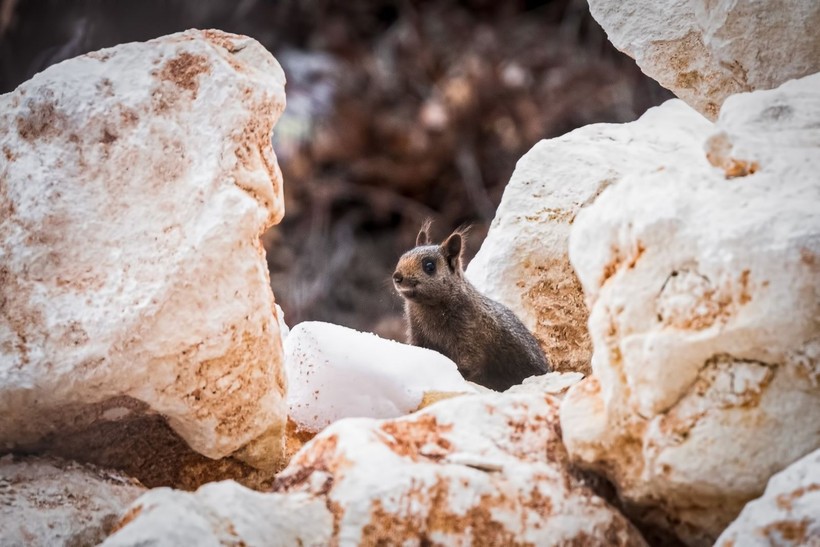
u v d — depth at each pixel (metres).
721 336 5.28
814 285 5.27
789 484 5.25
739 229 5.29
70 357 5.35
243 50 5.43
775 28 5.51
